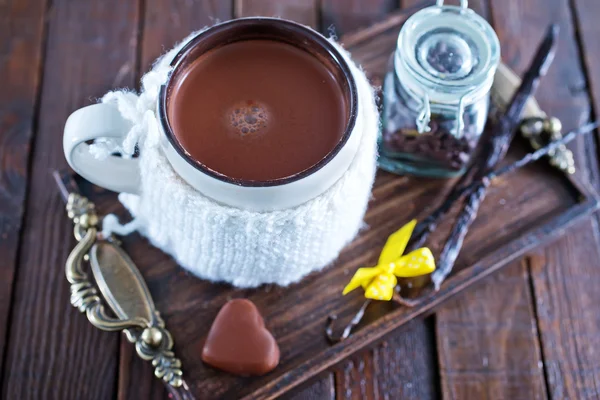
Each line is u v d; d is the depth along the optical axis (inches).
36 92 23.5
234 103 18.1
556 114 23.8
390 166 21.8
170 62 17.9
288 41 18.4
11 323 21.2
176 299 20.5
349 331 20.2
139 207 19.6
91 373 20.8
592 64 24.4
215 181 16.8
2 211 22.2
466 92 19.2
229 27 18.1
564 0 25.2
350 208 18.5
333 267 20.9
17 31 24.1
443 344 21.2
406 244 20.8
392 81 20.6
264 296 20.6
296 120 18.0
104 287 20.2
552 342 21.4
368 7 25.1
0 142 23.0
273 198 17.1
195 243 18.7
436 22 20.2
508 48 24.6
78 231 21.0
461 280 20.7
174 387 19.6
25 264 21.8
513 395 20.9
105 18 24.4
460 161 21.2
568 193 22.0
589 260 22.2
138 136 17.3
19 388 20.7
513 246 21.1
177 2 24.7
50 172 22.8
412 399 20.9
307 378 19.8
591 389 21.1
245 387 19.7
